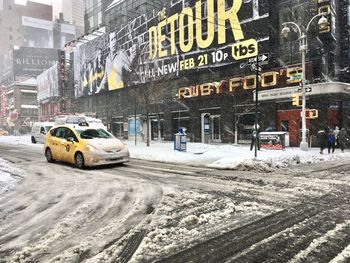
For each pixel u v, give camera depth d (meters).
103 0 45.50
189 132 29.55
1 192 7.81
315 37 21.23
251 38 24.05
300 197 6.75
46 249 4.19
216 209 5.85
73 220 5.38
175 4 30.20
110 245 4.26
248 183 8.41
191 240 4.40
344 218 5.27
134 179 9.20
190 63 28.73
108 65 40.88
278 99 22.36
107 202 6.52
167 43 31.09
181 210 5.82
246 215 5.48
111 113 41.09
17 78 85.88
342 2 22.03
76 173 10.58
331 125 20.94
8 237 4.68
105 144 11.85
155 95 28.81
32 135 27.91
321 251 3.99
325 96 20.56
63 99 51.91
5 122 80.75
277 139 18.20
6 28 111.31
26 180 9.40
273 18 23.41
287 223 5.04
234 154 15.27
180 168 11.62
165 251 4.05
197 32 28.05
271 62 23.27
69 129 12.89
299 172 10.40
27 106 76.12
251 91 23.91
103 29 45.38
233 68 25.83
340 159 14.62
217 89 25.64
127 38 36.88
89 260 3.81
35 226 5.14
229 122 25.77
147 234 4.63
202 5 27.67
